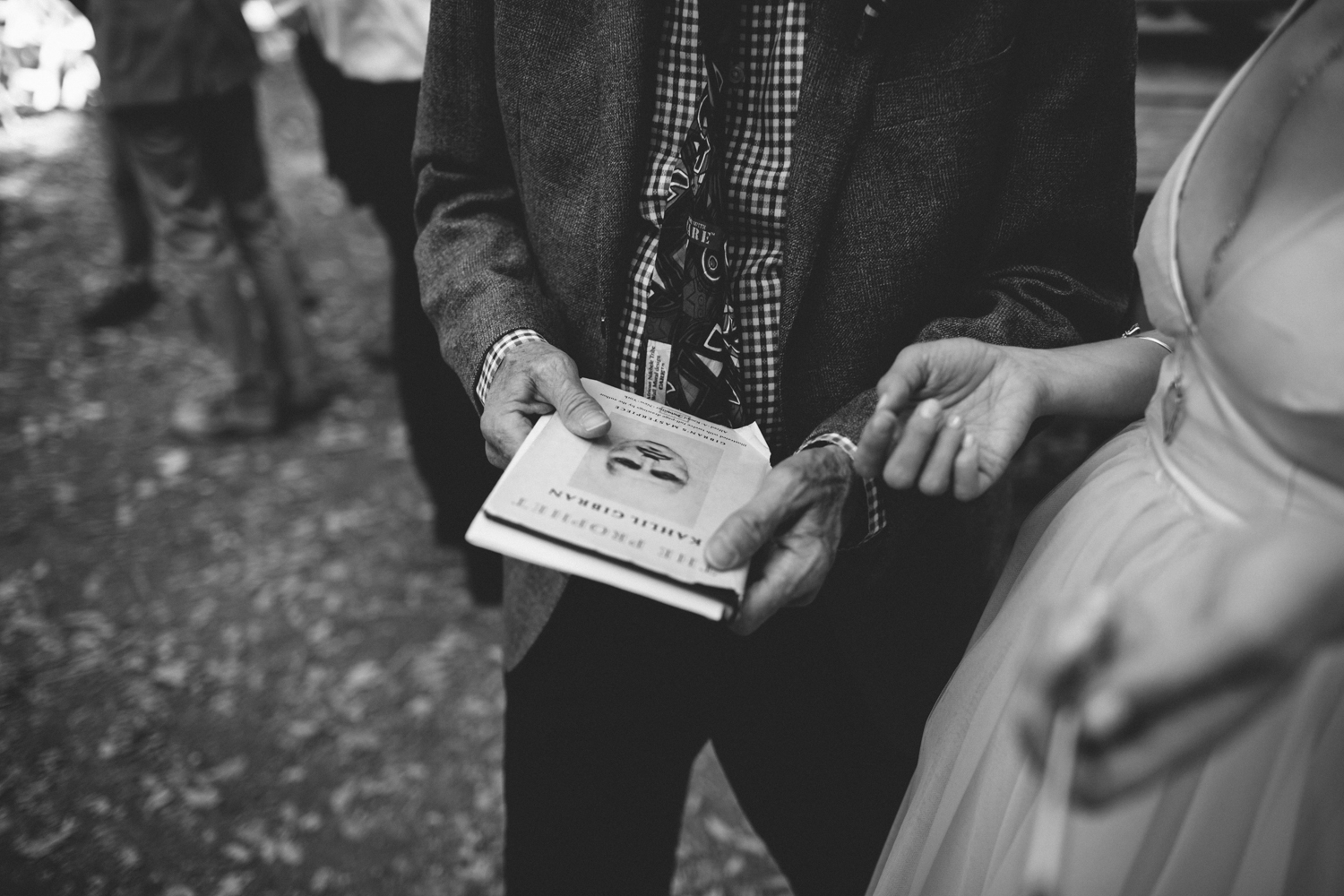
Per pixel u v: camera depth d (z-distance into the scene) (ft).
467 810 7.10
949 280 3.62
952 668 4.24
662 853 4.62
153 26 9.03
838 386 3.66
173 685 8.15
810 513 3.18
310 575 9.24
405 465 10.68
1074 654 1.89
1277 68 2.55
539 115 3.70
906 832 3.40
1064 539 3.13
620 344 3.84
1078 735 1.85
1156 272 2.89
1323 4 2.46
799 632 4.04
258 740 7.66
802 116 3.34
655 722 4.38
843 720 4.18
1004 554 4.43
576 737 4.41
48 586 9.15
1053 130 3.35
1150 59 9.49
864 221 3.42
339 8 7.34
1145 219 3.00
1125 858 2.57
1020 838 2.77
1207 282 2.63
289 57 22.00
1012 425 3.15
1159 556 2.69
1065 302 3.53
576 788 4.44
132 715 7.88
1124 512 2.93
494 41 3.84
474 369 3.80
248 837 6.92
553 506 3.10
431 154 4.22
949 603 4.14
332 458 10.79
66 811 7.12
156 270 14.12
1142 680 1.85
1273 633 1.96
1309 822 2.45
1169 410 2.91
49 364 12.33
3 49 19.01
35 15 19.30
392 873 6.68
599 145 3.56
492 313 3.81
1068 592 2.94
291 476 10.53
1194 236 2.72
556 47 3.61
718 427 3.63
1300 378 2.32
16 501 10.18
